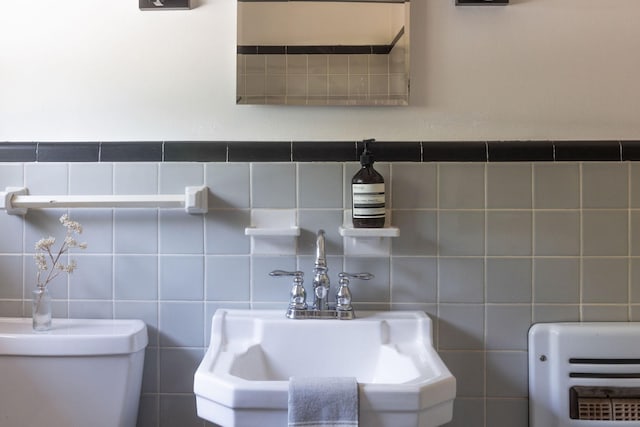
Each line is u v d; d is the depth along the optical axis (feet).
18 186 4.79
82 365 4.34
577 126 4.74
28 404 4.34
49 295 4.52
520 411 4.73
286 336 4.45
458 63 4.76
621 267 4.70
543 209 4.70
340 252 4.75
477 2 4.70
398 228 4.71
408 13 4.71
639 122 4.73
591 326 4.59
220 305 4.77
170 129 4.79
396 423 3.51
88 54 4.80
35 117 4.81
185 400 4.78
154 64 4.79
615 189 4.69
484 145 4.71
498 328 4.73
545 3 4.74
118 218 4.78
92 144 4.77
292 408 3.45
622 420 4.53
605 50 4.74
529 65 4.75
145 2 4.75
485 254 4.73
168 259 4.78
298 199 4.74
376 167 4.72
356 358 4.44
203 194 4.66
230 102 4.78
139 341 4.45
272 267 4.77
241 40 4.70
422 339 4.48
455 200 4.72
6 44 4.81
